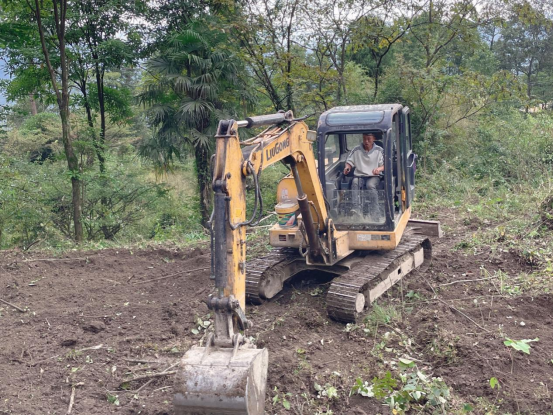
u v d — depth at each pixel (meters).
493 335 6.01
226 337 4.49
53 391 5.43
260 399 4.41
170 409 5.02
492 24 16.91
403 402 4.91
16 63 15.70
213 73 15.54
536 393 5.06
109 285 8.50
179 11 16.89
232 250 4.62
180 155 17.36
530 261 8.15
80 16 15.56
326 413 4.95
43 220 14.28
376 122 7.04
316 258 7.19
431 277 8.11
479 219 11.10
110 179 15.24
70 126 13.92
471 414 4.86
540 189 12.58
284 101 17.02
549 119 16.67
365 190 7.29
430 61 16.69
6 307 7.68
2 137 22.12
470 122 18.22
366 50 21.19
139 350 6.17
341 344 6.14
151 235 15.69
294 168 6.46
